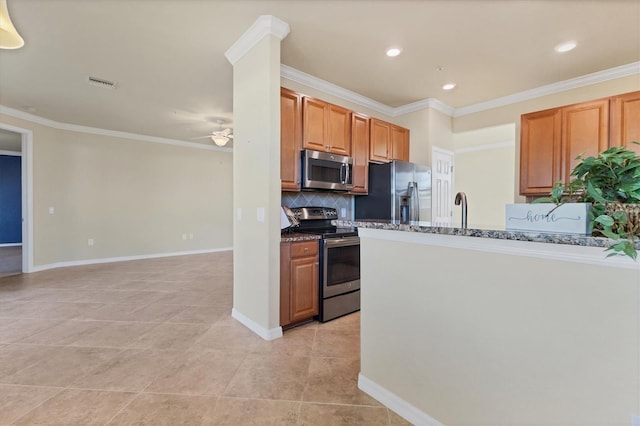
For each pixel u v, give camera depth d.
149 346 2.33
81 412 1.58
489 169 5.55
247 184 2.70
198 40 2.62
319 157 3.06
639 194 0.92
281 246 2.58
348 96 3.81
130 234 5.96
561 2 2.11
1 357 2.14
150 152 6.20
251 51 2.60
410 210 3.69
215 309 3.17
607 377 0.97
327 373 1.97
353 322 2.87
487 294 1.25
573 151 2.99
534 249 1.11
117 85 3.58
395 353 1.61
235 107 2.87
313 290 2.81
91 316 2.95
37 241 4.89
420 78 3.39
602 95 3.23
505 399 1.21
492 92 3.79
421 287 1.49
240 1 2.10
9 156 7.84
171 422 1.52
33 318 2.88
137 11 2.21
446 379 1.39
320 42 2.66
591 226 0.99
